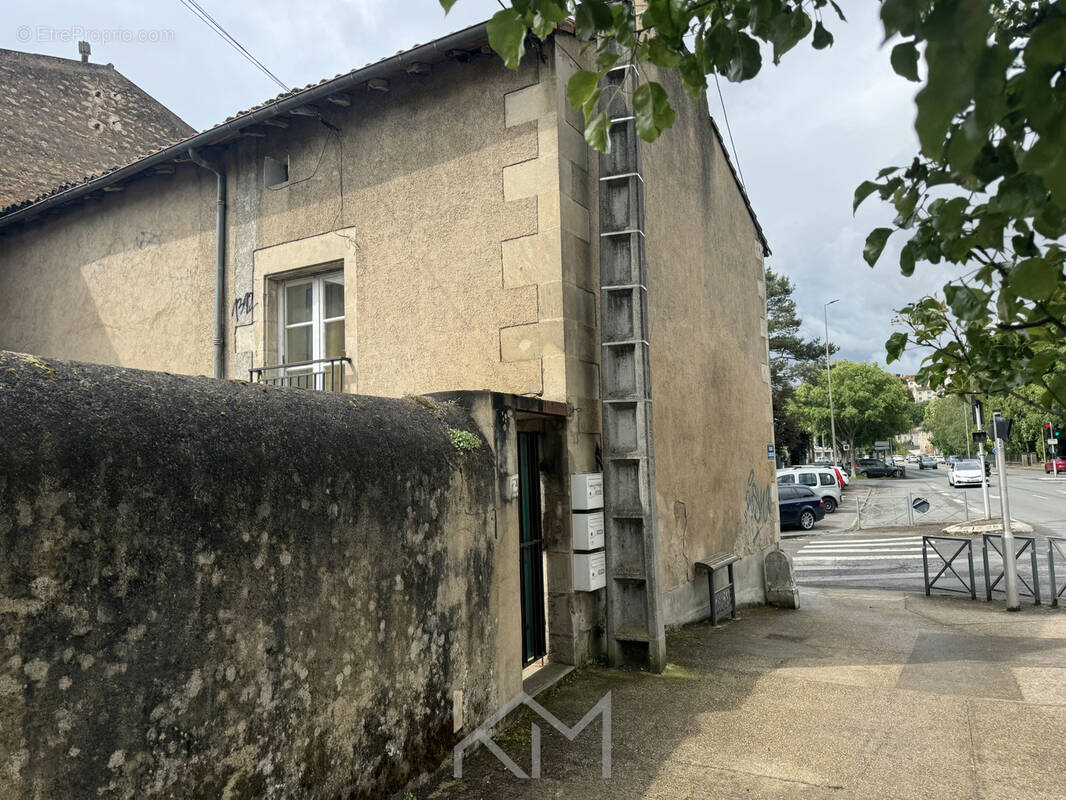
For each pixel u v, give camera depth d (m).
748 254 11.05
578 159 6.61
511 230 6.46
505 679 4.76
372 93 7.34
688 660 6.47
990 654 6.71
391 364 7.03
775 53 1.72
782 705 5.23
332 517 3.35
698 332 8.62
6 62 13.30
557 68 6.36
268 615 2.98
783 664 6.36
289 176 7.81
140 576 2.49
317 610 3.23
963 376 2.83
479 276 6.61
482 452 4.66
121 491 2.46
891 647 7.04
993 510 24.08
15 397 2.29
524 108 6.49
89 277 9.38
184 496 2.67
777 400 40.34
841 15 1.62
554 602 6.15
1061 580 11.35
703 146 9.21
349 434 3.59
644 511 6.17
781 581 9.56
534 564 6.02
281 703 3.02
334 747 3.28
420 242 6.95
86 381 2.57
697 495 8.28
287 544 3.10
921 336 2.82
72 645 2.29
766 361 11.65
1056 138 0.93
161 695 2.54
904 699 5.36
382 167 7.23
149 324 8.77
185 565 2.65
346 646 3.39
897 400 53.97
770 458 11.30
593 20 1.81
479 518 4.56
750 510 10.06
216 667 2.74
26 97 13.46
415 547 3.92
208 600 2.73
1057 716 4.93
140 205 9.02
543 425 6.23
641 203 6.43
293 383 7.82
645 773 4.11
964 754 4.36
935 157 0.86
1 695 2.10
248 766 2.85
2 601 2.12
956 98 0.82
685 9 1.86
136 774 2.44
